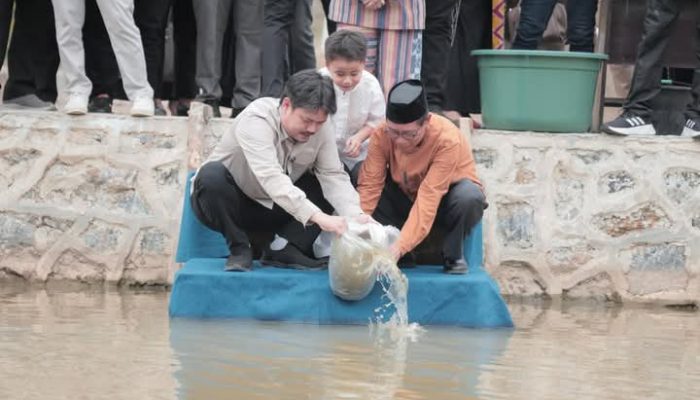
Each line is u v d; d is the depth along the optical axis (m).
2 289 8.61
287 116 7.03
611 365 6.23
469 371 5.88
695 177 9.04
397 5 8.70
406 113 6.93
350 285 6.94
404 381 5.57
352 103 7.71
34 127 9.14
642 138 9.06
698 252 8.98
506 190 9.02
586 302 8.94
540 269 8.98
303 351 6.21
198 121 8.95
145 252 9.01
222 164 7.27
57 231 9.08
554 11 10.35
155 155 9.05
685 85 9.80
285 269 7.49
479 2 9.91
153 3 9.59
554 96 9.06
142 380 5.42
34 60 9.59
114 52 9.23
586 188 9.06
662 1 8.96
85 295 8.41
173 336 6.55
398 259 7.20
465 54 9.93
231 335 6.62
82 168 9.09
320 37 14.97
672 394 5.58
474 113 10.06
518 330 7.27
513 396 5.38
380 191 7.51
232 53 10.09
